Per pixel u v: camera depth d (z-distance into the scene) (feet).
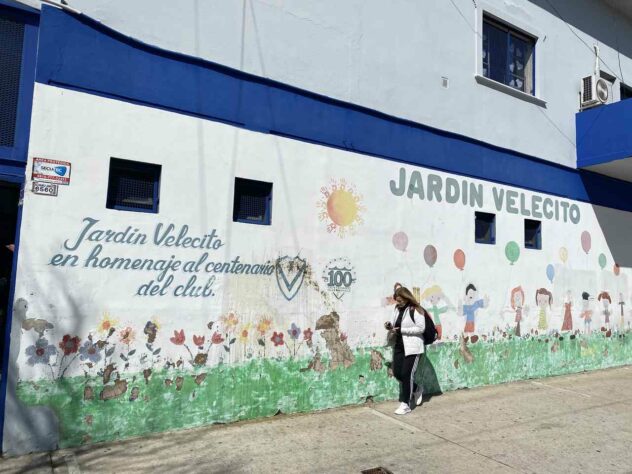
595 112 32.96
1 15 15.65
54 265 15.42
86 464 14.46
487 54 30.04
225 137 18.88
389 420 19.93
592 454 16.96
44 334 15.16
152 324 16.93
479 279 26.86
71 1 16.34
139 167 17.26
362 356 21.99
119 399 16.28
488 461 16.05
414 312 21.47
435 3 26.71
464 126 27.37
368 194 22.84
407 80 25.08
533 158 30.73
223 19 19.34
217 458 15.29
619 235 35.91
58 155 15.70
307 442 17.03
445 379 25.09
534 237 30.73
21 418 14.79
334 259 21.47
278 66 20.68
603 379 29.96
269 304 19.48
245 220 19.47
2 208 17.15
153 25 17.76
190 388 17.57
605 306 34.09
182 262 17.61
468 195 26.89
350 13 23.18
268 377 19.33
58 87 15.87
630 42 39.58
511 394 25.09
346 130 22.41
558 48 33.53
